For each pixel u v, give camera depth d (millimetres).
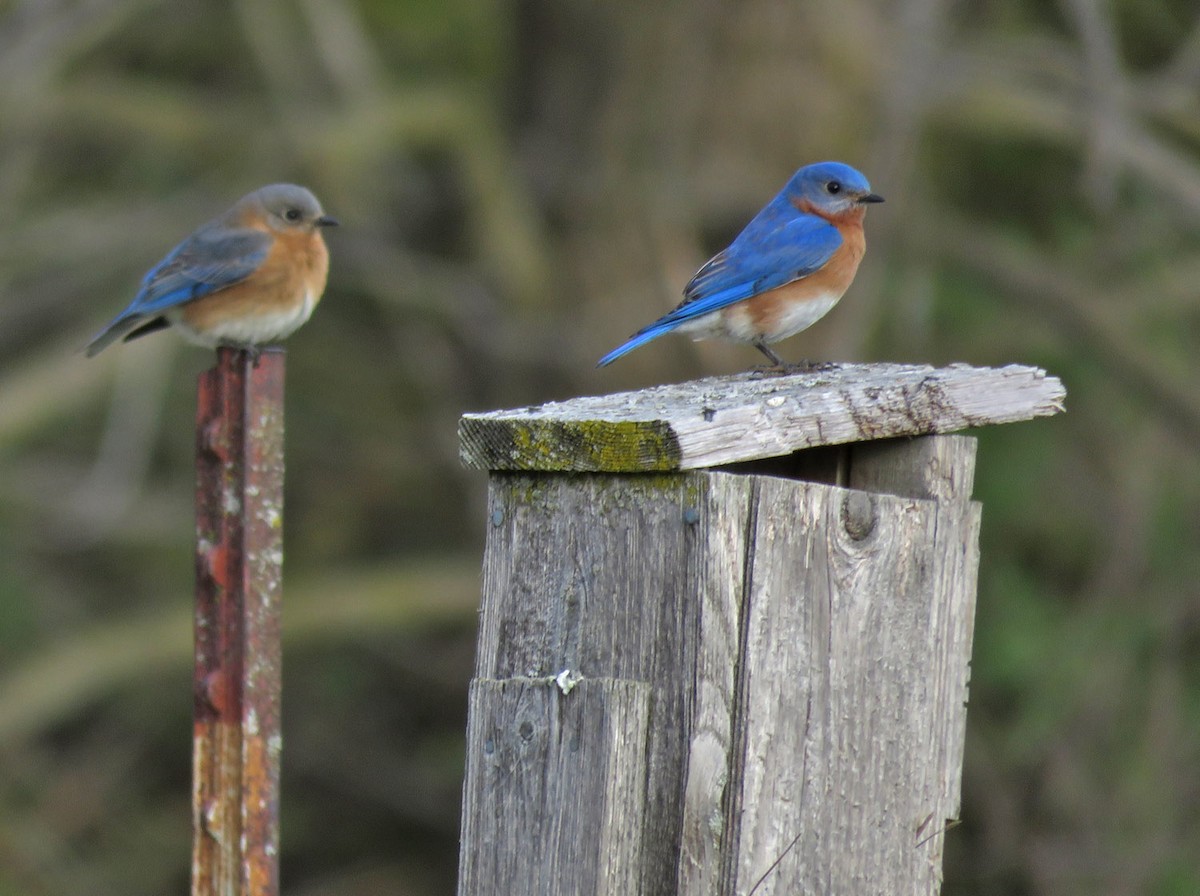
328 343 18109
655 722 5574
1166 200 14359
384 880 18688
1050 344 16141
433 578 16141
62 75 15961
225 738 5887
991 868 14492
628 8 14641
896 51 13961
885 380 6371
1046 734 14742
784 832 5785
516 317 14812
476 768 5625
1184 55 14484
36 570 16703
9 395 14164
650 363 14227
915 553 6109
